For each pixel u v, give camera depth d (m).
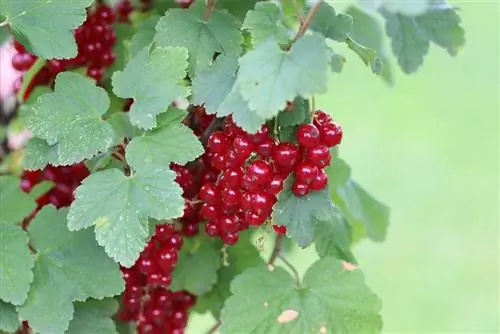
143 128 0.67
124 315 0.75
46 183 0.74
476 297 1.54
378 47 0.78
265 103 0.62
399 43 0.74
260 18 0.66
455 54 0.75
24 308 0.68
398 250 1.63
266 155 0.66
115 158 0.70
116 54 0.77
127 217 0.66
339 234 0.75
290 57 0.63
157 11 0.77
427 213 1.70
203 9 0.70
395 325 1.49
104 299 0.71
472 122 1.89
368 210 0.81
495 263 1.61
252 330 0.70
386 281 1.58
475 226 1.68
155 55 0.67
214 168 0.71
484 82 1.99
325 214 0.67
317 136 0.66
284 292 0.71
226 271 0.77
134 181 0.66
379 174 1.75
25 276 0.68
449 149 1.79
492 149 1.81
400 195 1.73
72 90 0.68
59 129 0.67
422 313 1.52
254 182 0.66
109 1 0.76
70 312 0.68
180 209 0.66
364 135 1.83
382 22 0.78
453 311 1.52
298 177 0.66
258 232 0.77
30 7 0.68
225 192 0.68
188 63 0.68
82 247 0.69
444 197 1.71
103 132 0.67
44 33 0.68
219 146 0.67
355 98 1.91
